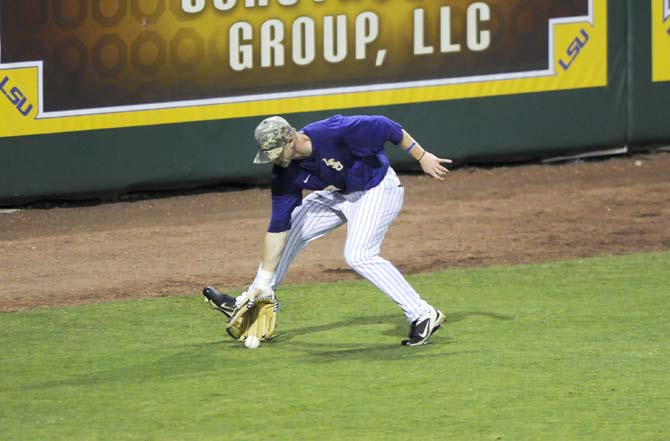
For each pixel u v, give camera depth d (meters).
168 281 30.64
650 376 22.36
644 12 45.09
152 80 39.28
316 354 23.98
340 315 27.11
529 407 20.69
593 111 45.00
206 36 39.72
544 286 29.52
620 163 45.16
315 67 41.16
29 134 38.03
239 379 22.39
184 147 40.12
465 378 22.31
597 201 39.56
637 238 34.66
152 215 38.34
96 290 29.81
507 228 36.06
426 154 23.73
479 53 43.25
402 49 42.19
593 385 21.84
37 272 31.72
